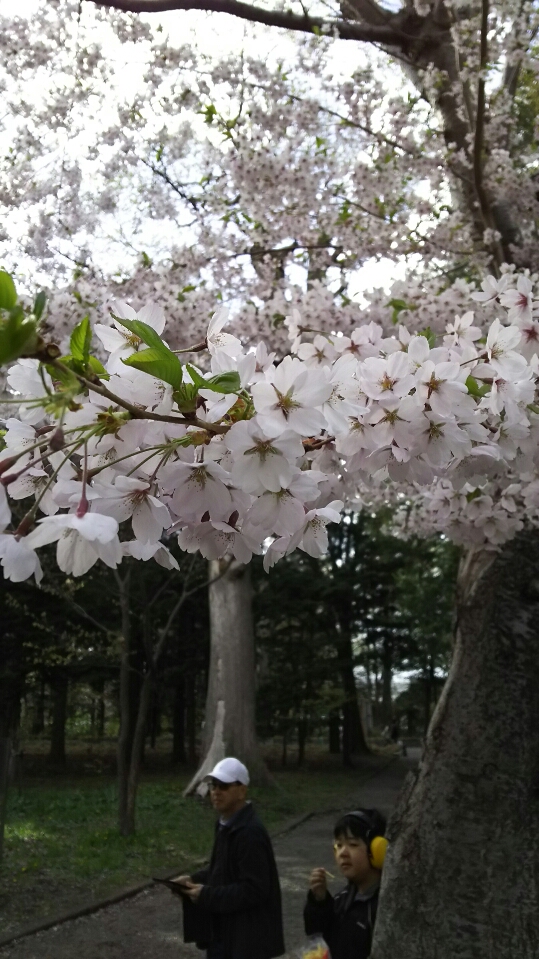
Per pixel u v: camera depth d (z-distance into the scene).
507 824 3.55
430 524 5.90
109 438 1.32
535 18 6.08
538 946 3.39
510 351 1.86
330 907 3.17
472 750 3.71
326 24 5.76
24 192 7.04
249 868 3.25
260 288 7.01
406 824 3.72
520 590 3.92
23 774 19.33
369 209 6.66
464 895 3.48
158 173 7.41
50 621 17.89
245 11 5.61
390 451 1.63
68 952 6.04
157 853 9.31
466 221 6.04
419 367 1.61
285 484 1.28
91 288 5.07
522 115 7.61
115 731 31.14
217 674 15.46
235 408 1.36
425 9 5.84
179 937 6.40
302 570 25.62
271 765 25.50
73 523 1.15
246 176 6.50
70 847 9.36
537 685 3.78
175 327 5.57
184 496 1.36
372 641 29.50
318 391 1.30
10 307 0.97
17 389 1.31
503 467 1.87
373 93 6.63
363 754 31.00
